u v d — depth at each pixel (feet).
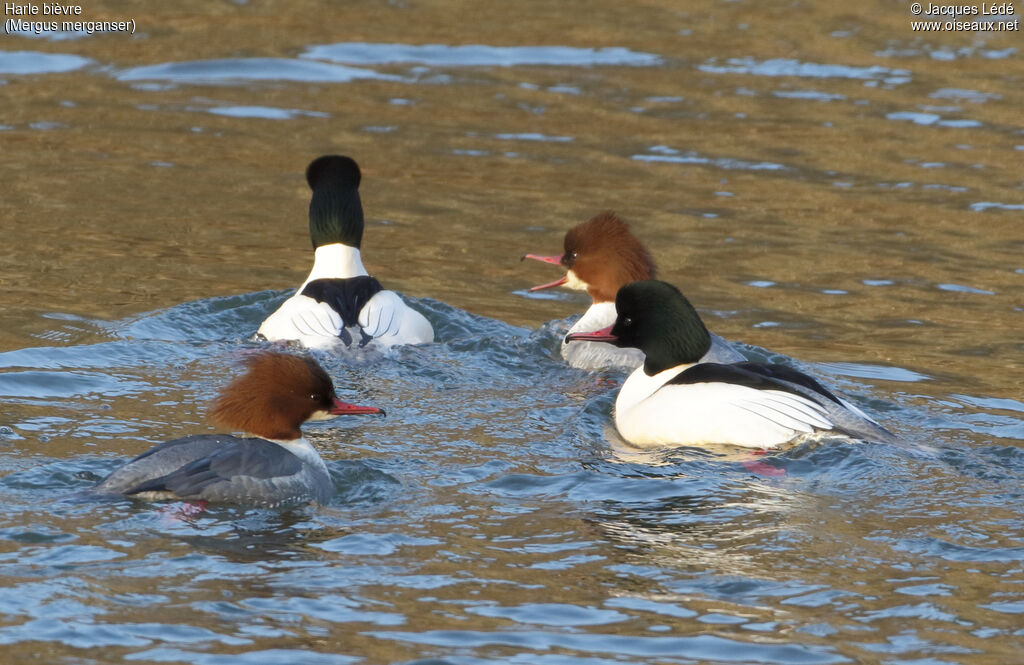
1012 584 28.19
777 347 48.42
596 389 42.75
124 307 49.32
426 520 31.07
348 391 40.93
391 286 54.34
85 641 24.50
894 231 62.39
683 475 34.35
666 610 26.81
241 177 67.62
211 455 31.42
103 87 81.25
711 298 53.88
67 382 40.45
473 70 86.38
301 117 76.89
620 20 98.27
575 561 28.99
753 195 67.00
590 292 48.80
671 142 74.59
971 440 38.09
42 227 59.16
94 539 28.58
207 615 25.72
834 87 84.28
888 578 28.45
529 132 75.77
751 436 36.47
